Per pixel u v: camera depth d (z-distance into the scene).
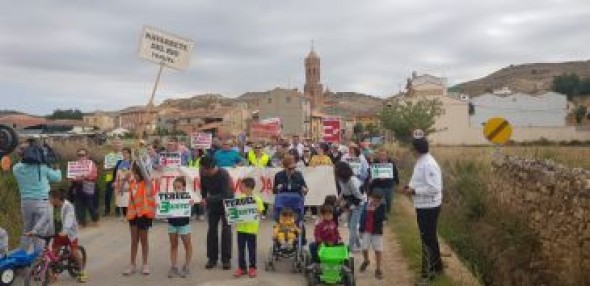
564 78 138.12
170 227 11.53
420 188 10.43
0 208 16.17
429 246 10.64
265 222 17.97
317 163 18.83
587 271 11.35
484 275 14.45
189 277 11.45
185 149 20.70
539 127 80.31
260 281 11.07
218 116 119.00
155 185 17.70
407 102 66.94
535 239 14.44
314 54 177.38
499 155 21.12
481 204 19.12
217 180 11.99
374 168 17.83
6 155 15.86
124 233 16.42
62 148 23.58
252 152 19.89
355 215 13.48
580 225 11.80
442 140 86.19
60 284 10.95
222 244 12.12
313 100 169.38
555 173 13.84
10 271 10.30
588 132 79.81
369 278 11.37
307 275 10.69
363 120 136.25
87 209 18.89
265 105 108.94
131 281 11.18
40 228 10.72
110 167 19.16
